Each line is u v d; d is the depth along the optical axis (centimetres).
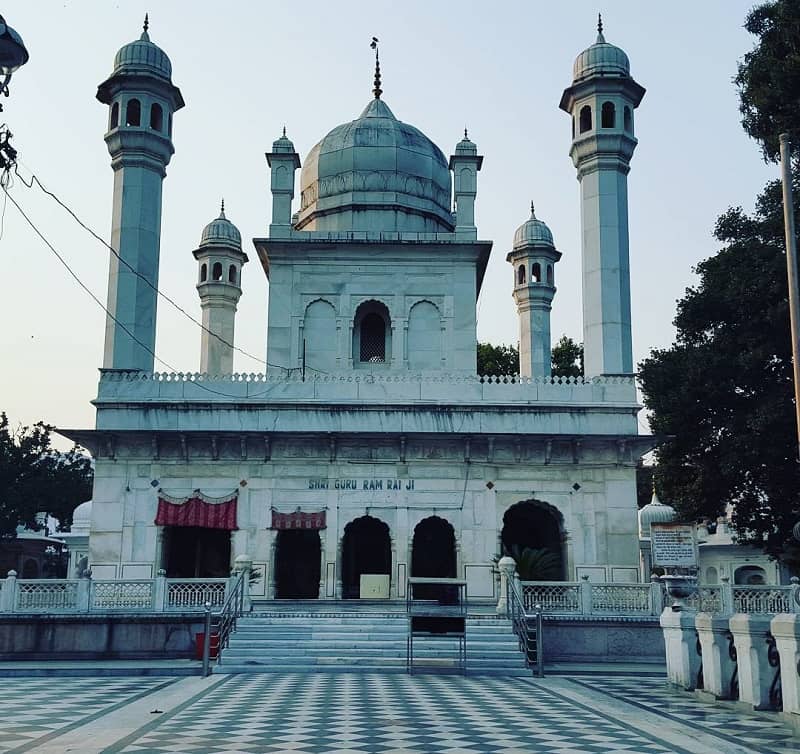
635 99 3828
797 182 3131
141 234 3634
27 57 1053
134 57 3753
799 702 1412
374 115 4525
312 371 3916
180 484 3438
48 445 6462
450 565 3781
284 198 4034
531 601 2858
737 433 3525
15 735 1368
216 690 1958
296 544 3791
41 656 2670
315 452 3466
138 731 1392
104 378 3503
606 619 2778
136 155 3688
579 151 3784
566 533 3425
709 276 3778
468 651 2505
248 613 2792
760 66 3000
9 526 6078
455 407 3475
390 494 3438
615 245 3666
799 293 2098
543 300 5284
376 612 2811
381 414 3475
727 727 1457
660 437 3447
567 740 1323
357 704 1719
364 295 4000
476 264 4094
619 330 3594
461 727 1440
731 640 1766
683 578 2172
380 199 4212
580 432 3478
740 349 3631
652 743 1302
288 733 1370
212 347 4872
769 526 3703
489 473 3466
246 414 3475
